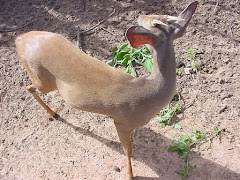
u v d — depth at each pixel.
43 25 1.64
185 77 1.38
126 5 1.69
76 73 0.96
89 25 1.62
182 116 1.27
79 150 1.20
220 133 1.19
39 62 1.01
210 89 1.33
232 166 1.11
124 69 1.45
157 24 0.79
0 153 1.22
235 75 1.36
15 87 1.41
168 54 0.81
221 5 1.64
